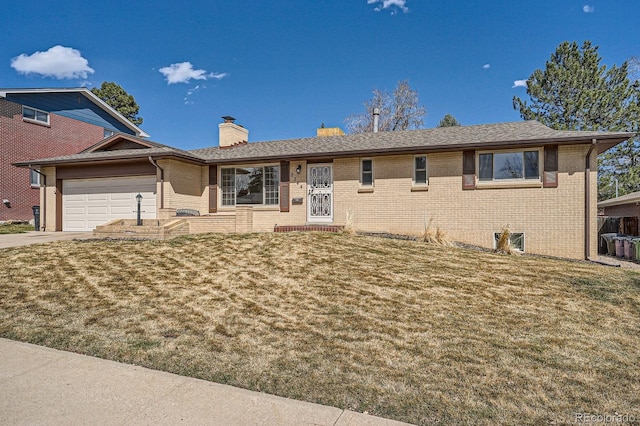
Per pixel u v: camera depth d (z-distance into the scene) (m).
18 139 19.25
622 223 17.50
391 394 3.34
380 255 9.23
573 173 11.62
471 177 12.59
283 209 14.73
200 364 3.94
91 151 16.58
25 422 2.89
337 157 14.05
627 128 25.69
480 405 3.17
